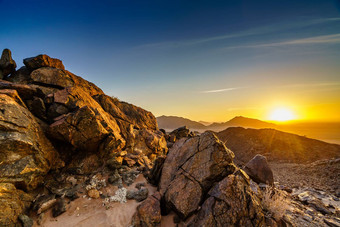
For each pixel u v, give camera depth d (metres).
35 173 7.50
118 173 10.09
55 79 13.30
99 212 7.32
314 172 25.41
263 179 10.78
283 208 6.91
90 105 11.88
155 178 9.55
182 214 6.64
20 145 7.24
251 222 5.74
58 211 7.07
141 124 17.50
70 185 8.69
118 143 10.94
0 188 6.20
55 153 9.49
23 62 13.74
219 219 5.82
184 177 7.89
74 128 9.46
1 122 7.09
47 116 10.54
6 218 6.00
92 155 10.57
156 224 6.60
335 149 50.19
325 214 8.52
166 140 19.27
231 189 6.44
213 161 7.67
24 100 10.41
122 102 18.91
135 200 8.06
